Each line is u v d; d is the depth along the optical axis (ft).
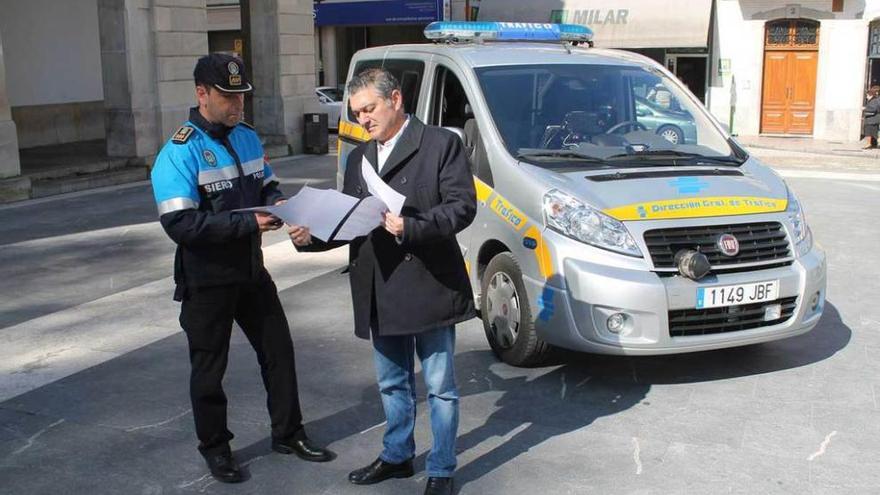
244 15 63.05
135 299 23.84
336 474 13.57
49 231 33.76
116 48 48.65
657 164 17.81
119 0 47.93
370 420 15.64
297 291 24.40
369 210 11.35
